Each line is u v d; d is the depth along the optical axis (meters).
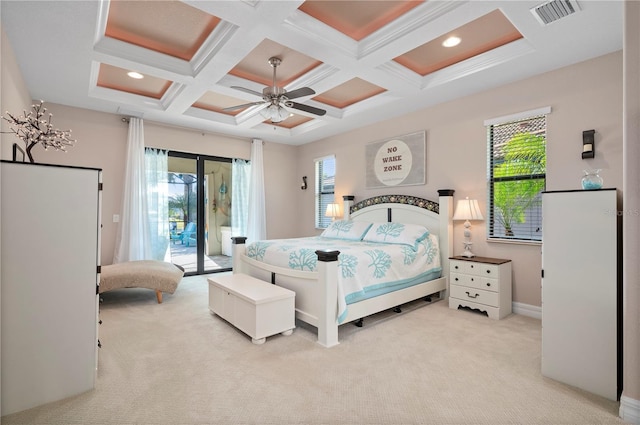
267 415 1.80
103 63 3.36
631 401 1.75
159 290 3.89
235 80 3.76
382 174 5.03
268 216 6.48
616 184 2.93
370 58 3.05
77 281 2.02
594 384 2.01
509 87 3.63
